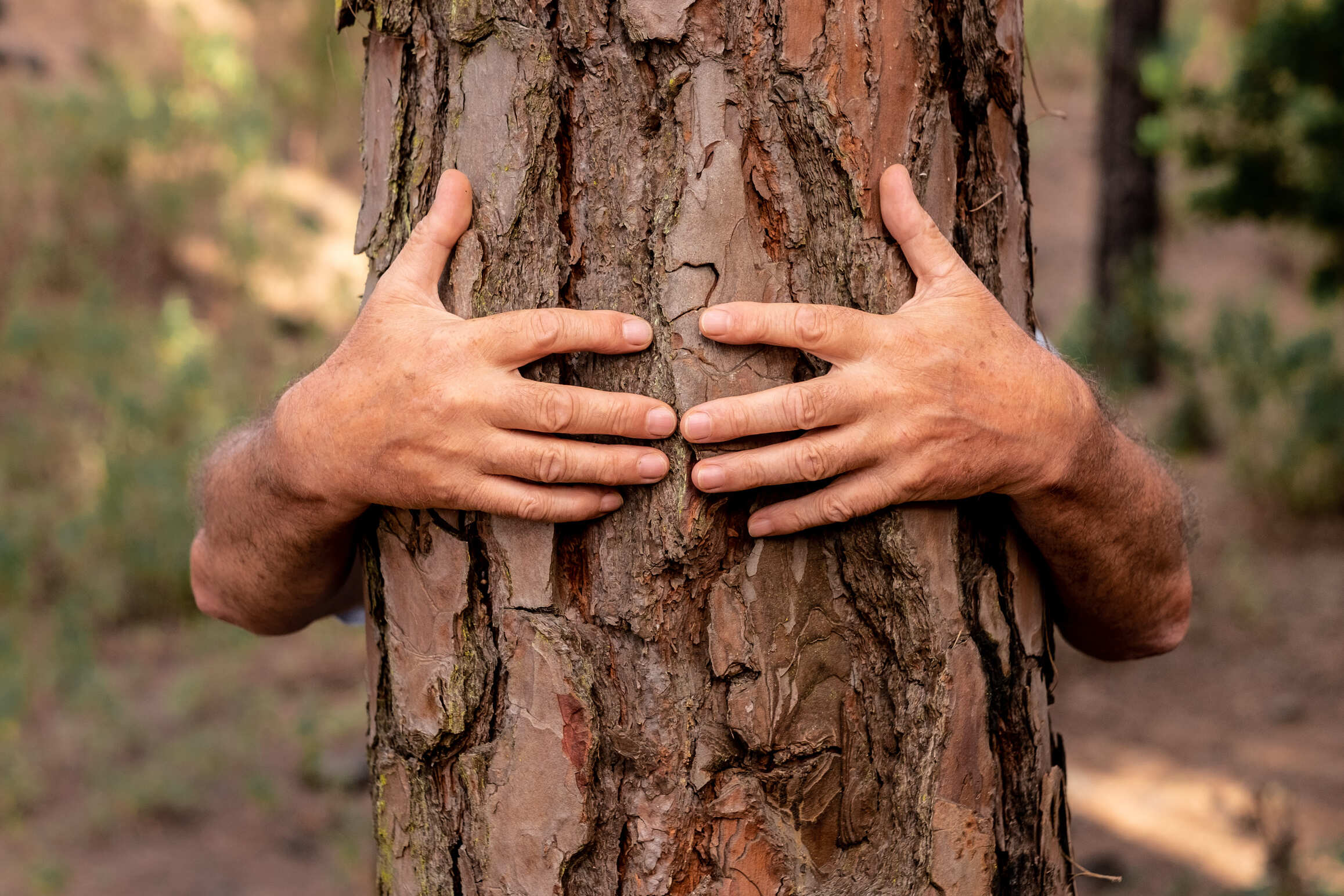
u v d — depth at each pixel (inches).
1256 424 288.7
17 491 252.4
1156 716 201.6
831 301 51.4
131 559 236.7
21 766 178.2
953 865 52.0
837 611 53.1
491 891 53.1
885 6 50.9
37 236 327.3
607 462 48.5
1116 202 359.9
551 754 51.7
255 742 192.5
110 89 357.1
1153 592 60.3
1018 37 56.4
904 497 49.3
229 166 375.6
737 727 51.8
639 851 51.9
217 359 315.3
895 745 53.4
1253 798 161.6
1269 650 218.1
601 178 51.6
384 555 54.9
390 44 55.6
